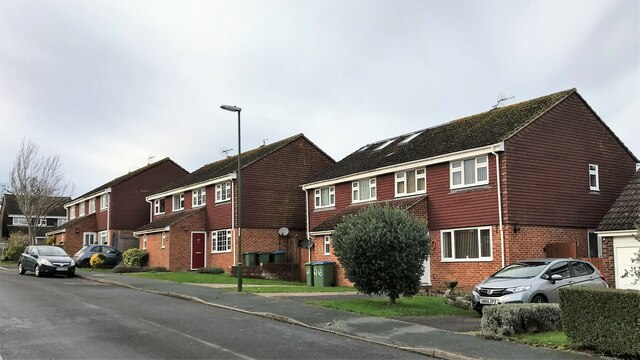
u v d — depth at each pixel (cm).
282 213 3556
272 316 1454
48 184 4966
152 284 2319
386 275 1567
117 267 3241
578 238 2392
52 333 1181
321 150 3769
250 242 3409
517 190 2220
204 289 2094
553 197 2334
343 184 3112
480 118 2719
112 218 4684
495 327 1187
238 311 1578
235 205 3425
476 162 2323
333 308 1573
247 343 1107
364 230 1581
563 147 2414
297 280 3150
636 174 2189
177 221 3603
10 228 6881
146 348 1041
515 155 2241
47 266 2788
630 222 1938
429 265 2483
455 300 1736
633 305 957
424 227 1631
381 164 2808
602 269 2086
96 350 1020
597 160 2536
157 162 4934
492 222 2231
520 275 1549
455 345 1098
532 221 2244
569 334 1063
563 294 1080
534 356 1001
